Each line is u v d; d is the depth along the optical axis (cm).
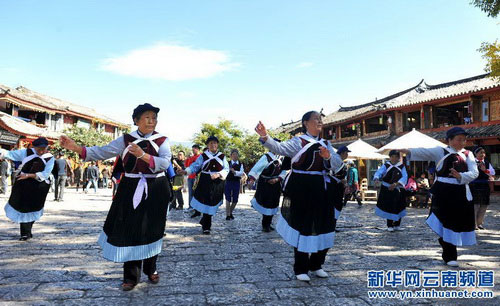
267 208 656
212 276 382
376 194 1502
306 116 387
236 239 591
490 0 1006
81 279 368
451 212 418
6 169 1434
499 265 427
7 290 332
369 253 490
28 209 554
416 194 1196
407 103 2283
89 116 3244
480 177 704
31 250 495
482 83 2142
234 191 816
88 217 838
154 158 328
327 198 373
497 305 303
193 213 912
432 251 503
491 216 942
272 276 383
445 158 428
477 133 1778
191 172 639
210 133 3306
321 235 363
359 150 1450
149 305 298
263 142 360
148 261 356
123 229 327
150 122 347
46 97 3419
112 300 309
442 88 2598
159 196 345
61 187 1271
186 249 514
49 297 315
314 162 366
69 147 321
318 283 359
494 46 1216
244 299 313
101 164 2623
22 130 1933
